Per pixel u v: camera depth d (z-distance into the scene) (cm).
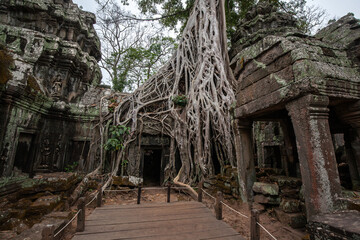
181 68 917
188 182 668
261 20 847
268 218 382
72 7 953
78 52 902
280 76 337
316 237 213
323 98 289
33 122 614
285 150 550
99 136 834
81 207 326
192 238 299
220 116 664
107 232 317
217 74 813
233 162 610
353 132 384
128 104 889
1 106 477
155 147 844
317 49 320
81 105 840
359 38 338
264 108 370
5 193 462
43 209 404
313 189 269
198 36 949
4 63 457
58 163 747
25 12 832
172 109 813
